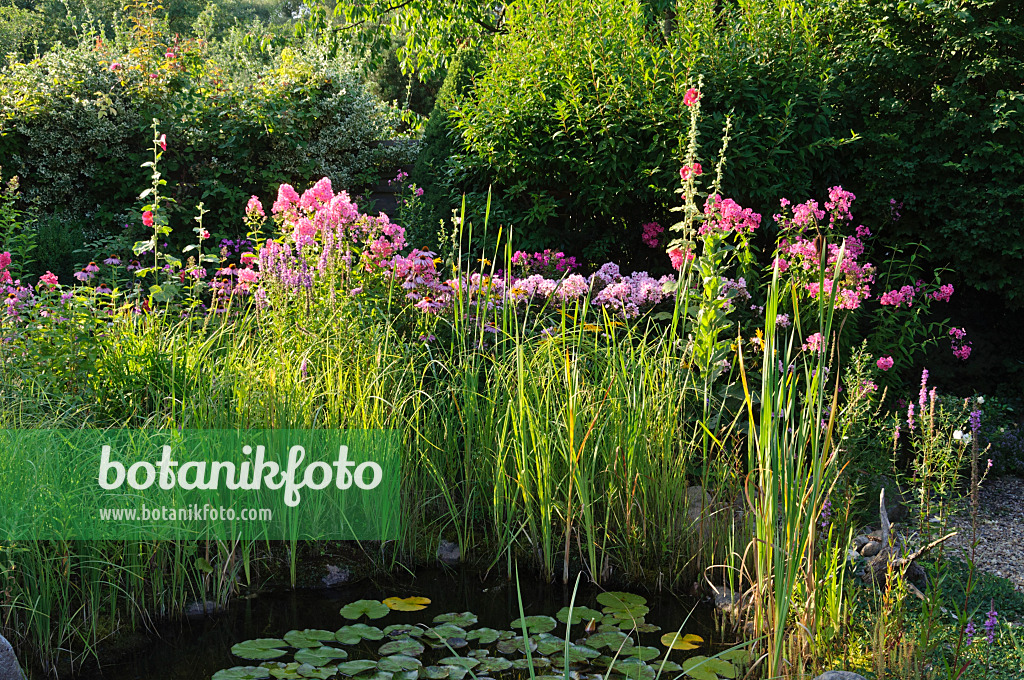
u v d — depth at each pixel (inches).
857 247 209.6
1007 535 167.2
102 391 143.7
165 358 149.5
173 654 117.9
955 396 225.5
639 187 250.4
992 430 209.8
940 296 211.8
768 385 114.0
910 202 241.8
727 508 146.8
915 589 126.3
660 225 261.6
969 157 230.7
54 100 352.5
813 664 108.7
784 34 254.7
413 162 411.5
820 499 118.4
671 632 127.9
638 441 147.0
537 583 145.0
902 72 240.5
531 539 149.2
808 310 196.1
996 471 203.9
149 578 131.4
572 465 141.7
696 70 249.6
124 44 428.5
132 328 159.6
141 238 341.1
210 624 127.3
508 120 254.8
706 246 170.9
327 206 187.9
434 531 159.5
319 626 127.2
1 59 917.2
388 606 133.7
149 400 146.3
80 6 983.6
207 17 586.9
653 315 198.8
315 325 166.9
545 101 256.2
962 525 172.1
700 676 112.2
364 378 159.0
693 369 173.3
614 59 257.9
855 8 253.9
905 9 239.5
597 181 251.3
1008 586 136.9
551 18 269.6
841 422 150.3
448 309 184.9
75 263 316.2
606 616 131.7
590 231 270.7
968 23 231.9
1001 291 241.3
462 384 161.9
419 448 158.1
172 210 341.4
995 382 245.6
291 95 385.7
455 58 411.5
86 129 355.9
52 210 358.3
